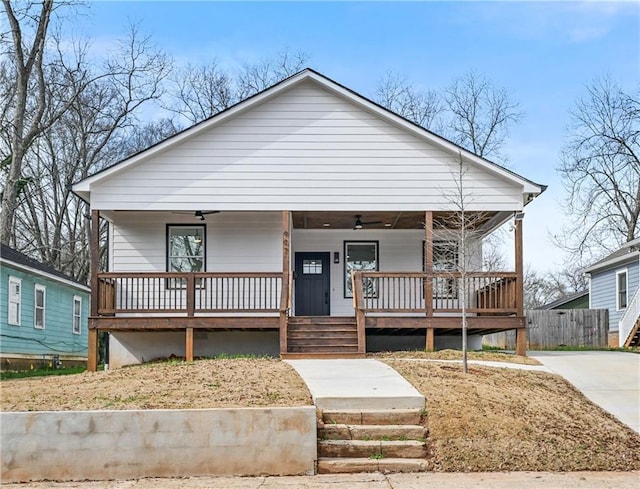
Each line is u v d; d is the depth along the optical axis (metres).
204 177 17.20
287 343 16.25
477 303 18.59
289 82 17.28
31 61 28.55
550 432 9.80
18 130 28.33
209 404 9.72
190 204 17.11
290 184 17.30
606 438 9.94
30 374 21.64
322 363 13.89
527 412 10.38
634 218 35.75
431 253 17.19
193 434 8.85
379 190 17.34
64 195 36.78
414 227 20.14
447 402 10.20
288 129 17.44
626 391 12.70
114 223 18.81
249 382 11.16
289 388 10.77
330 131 17.47
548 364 15.26
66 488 8.30
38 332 24.92
